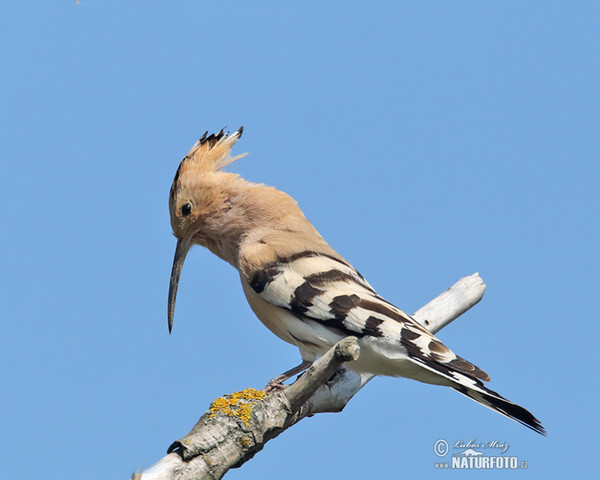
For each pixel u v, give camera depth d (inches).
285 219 432.1
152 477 295.3
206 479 303.1
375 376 421.7
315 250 412.5
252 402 321.4
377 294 400.2
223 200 444.5
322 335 385.7
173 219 453.7
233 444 310.8
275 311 400.5
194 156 455.2
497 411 346.0
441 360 361.7
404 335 371.2
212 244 454.9
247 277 409.4
